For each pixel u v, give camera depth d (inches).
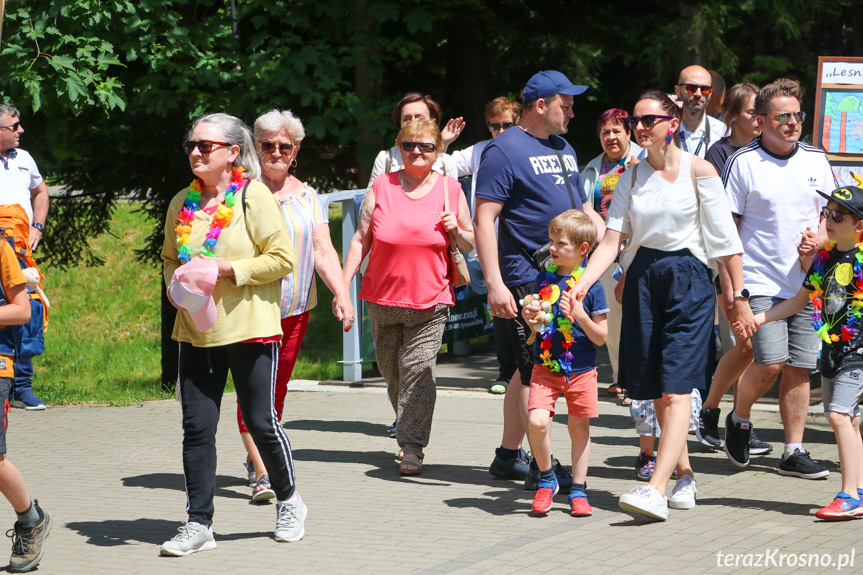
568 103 337.7
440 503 329.1
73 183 797.2
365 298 387.2
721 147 424.5
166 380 731.4
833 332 304.7
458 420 469.7
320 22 723.4
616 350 501.4
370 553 274.4
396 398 399.9
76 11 633.0
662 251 308.3
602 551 271.6
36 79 616.1
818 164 366.9
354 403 522.0
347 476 368.5
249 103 702.5
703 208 307.9
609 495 334.0
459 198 382.9
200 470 280.8
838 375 303.3
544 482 315.9
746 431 365.1
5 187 501.0
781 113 359.9
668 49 1354.6
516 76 1050.7
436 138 374.3
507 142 333.7
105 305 1210.0
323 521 308.8
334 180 829.8
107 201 823.7
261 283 280.1
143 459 401.4
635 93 1250.6
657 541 280.1
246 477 369.7
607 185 472.7
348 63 705.6
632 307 311.7
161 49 674.8
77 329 1167.0
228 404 519.8
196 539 277.1
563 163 337.4
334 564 265.3
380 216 379.6
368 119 697.6
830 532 286.2
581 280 302.2
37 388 616.7
